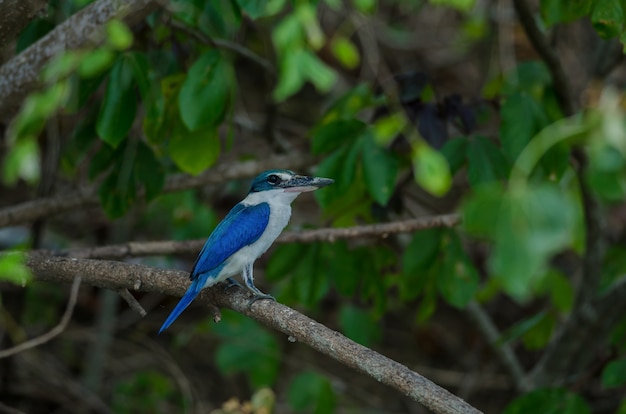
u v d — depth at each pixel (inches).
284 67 292.7
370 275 421.4
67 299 624.4
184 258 589.9
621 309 484.1
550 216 209.6
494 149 376.5
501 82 426.3
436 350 679.1
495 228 215.3
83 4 333.7
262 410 438.3
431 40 685.3
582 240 450.3
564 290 470.3
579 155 417.1
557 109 410.6
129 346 635.5
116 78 333.1
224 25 393.4
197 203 517.0
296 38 294.0
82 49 319.9
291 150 505.0
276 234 332.5
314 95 682.8
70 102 349.7
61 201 427.8
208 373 642.2
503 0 557.6
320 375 498.0
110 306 588.1
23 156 291.7
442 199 652.7
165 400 604.4
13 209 427.5
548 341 490.0
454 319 689.0
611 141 313.6
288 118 675.4
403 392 234.4
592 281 480.7
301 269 414.9
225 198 592.1
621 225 612.4
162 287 304.8
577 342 498.9
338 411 611.8
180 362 637.9
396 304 636.7
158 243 385.4
